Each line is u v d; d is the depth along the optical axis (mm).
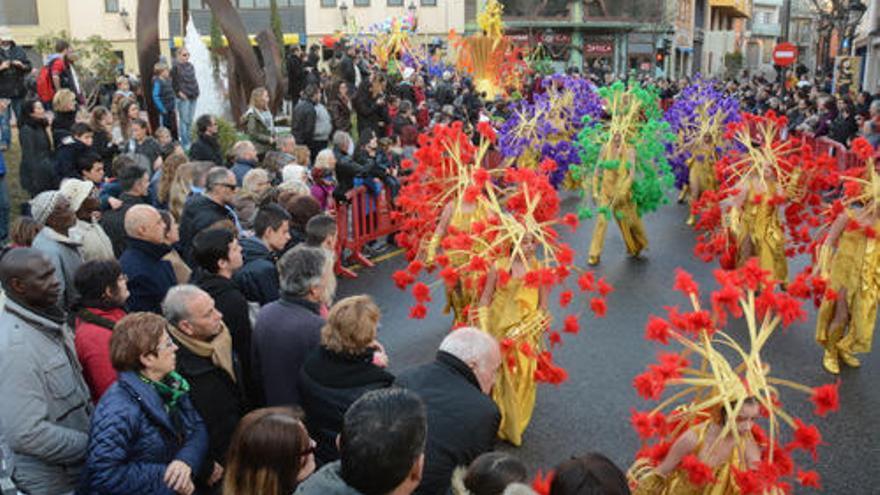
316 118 13547
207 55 19438
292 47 18609
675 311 4340
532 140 14164
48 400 3877
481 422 3605
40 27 36969
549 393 7000
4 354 3777
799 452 6020
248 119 12406
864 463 5852
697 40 62625
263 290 5551
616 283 10383
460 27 40938
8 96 14555
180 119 14812
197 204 6445
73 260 5465
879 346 8180
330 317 4047
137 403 3744
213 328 4324
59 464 3908
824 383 7250
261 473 3078
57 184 8812
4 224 10078
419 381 3756
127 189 7094
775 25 83125
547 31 46281
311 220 6020
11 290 3881
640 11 45781
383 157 11641
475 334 3912
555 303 9531
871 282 7215
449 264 5887
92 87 16438
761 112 22062
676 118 14594
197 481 4270
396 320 8852
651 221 14461
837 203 7430
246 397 4887
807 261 11445
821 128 17844
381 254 11711
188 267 6492
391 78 19219
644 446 4371
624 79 29344
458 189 7098
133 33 37969
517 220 6059
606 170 11000
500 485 2848
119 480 3615
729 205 9141
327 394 3975
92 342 4297
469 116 19172
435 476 3461
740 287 4387
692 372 4289
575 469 2729
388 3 40406
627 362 7695
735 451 4125
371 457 2600
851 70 28250
